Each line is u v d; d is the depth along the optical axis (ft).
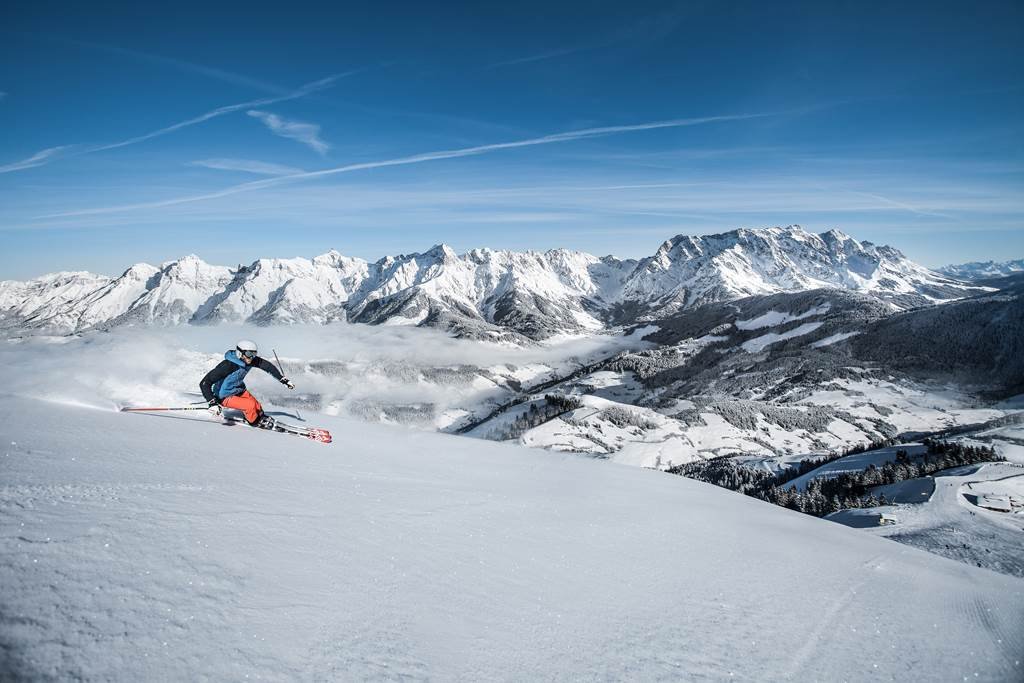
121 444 18.54
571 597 13.44
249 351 28.71
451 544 15.05
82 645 7.51
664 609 13.84
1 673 6.54
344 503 16.51
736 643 12.62
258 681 7.82
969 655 14.55
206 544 11.47
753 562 19.31
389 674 8.74
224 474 16.93
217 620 9.00
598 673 10.19
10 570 8.70
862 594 18.28
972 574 25.16
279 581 10.82
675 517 23.73
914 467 267.59
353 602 10.78
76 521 10.95
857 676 12.12
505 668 9.77
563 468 32.27
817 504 250.16
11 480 12.38
